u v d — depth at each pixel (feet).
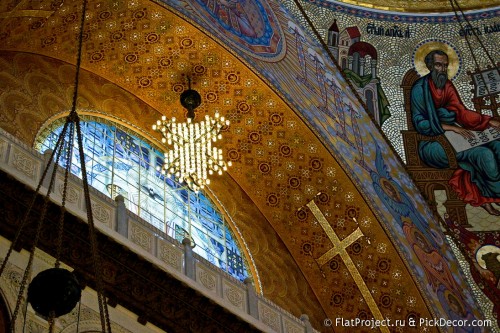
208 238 56.75
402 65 69.67
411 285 58.80
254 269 57.57
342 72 67.36
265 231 59.93
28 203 40.81
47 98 53.06
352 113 64.69
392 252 59.06
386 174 63.62
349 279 59.72
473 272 64.75
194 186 55.11
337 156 59.11
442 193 67.10
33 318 39.68
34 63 53.93
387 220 59.72
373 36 69.51
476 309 62.75
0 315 38.70
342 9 69.15
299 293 59.06
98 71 56.85
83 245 41.91
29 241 40.75
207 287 45.75
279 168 59.77
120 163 54.75
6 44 52.75
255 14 59.82
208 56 56.65
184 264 45.42
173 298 43.96
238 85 57.62
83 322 41.19
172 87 57.93
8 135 41.83
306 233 60.23
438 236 64.34
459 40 71.00
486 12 71.41
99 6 53.62
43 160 42.57
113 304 42.52
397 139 67.92
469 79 70.44
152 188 55.62
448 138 68.69
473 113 69.67
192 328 44.50
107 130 55.52
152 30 55.47
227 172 60.03
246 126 59.11
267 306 48.32
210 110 58.65
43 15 52.60
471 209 66.80
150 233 44.80
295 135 58.90
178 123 56.80
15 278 39.83
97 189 47.73
